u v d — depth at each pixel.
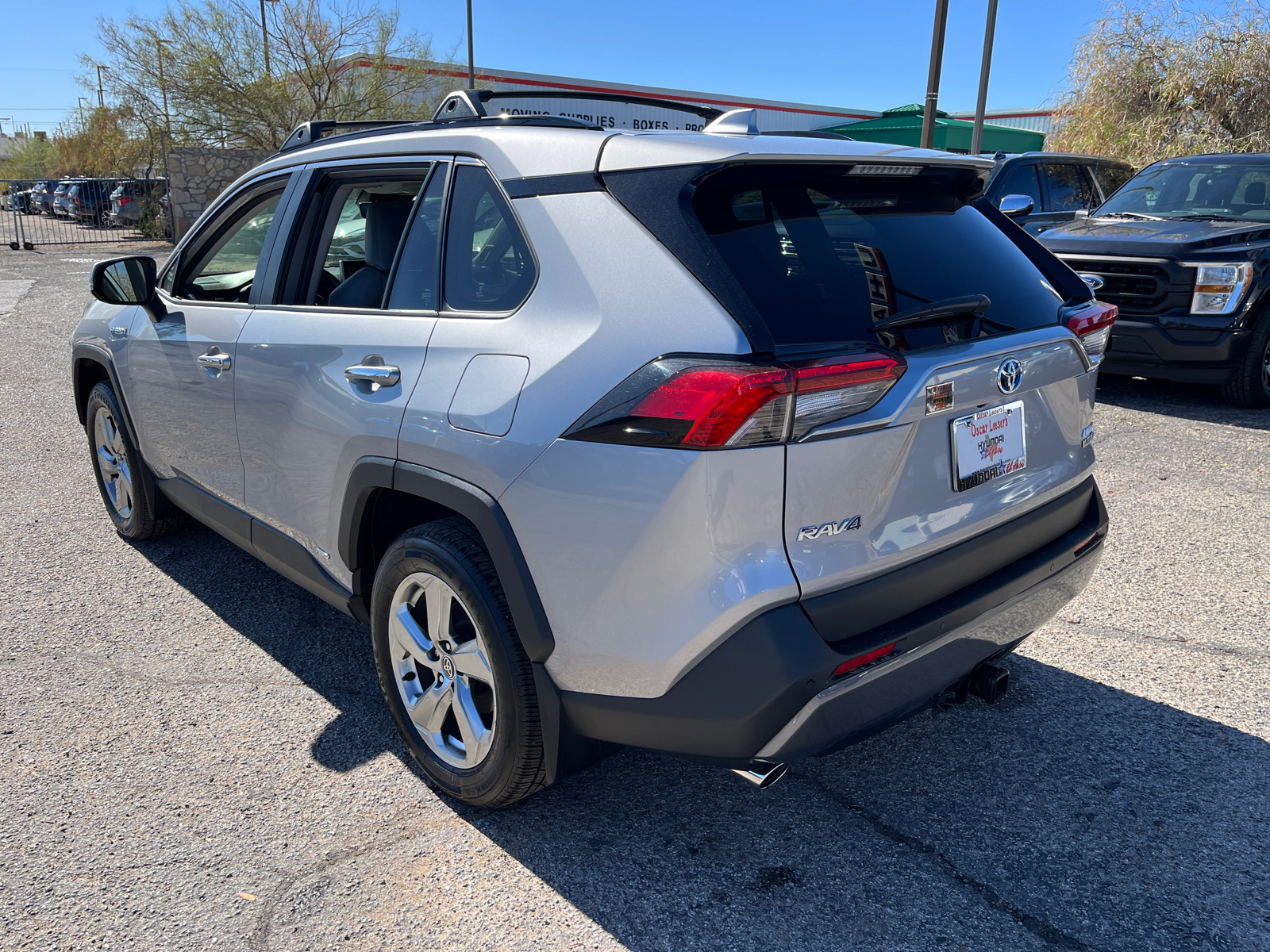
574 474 2.01
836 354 1.91
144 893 2.23
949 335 2.17
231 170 23.56
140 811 2.54
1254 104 17.19
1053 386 2.46
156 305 3.67
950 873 2.31
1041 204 10.05
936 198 2.57
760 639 1.87
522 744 2.24
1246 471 5.52
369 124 3.33
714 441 1.82
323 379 2.69
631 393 1.93
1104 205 8.71
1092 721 2.99
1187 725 2.96
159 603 3.84
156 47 23.14
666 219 2.02
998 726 2.97
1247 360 6.88
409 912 2.18
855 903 2.21
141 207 24.72
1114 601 3.84
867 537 2.00
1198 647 3.46
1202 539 4.46
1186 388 7.88
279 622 3.68
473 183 2.46
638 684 2.02
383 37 24.77
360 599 2.78
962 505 2.21
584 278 2.10
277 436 2.93
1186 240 6.89
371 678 3.27
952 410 2.11
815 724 1.92
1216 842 2.42
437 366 2.35
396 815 2.53
